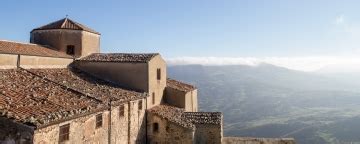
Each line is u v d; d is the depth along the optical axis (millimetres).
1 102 13523
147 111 25719
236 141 30297
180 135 24828
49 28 28516
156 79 29047
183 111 28938
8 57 19953
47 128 12859
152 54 29156
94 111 16594
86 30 29484
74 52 28719
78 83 22281
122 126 21125
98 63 27688
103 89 22594
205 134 26438
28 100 14672
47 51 25344
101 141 17953
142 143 24859
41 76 20094
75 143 15109
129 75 27109
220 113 28234
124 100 20844
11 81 17281
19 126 12102
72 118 14516
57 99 16094
